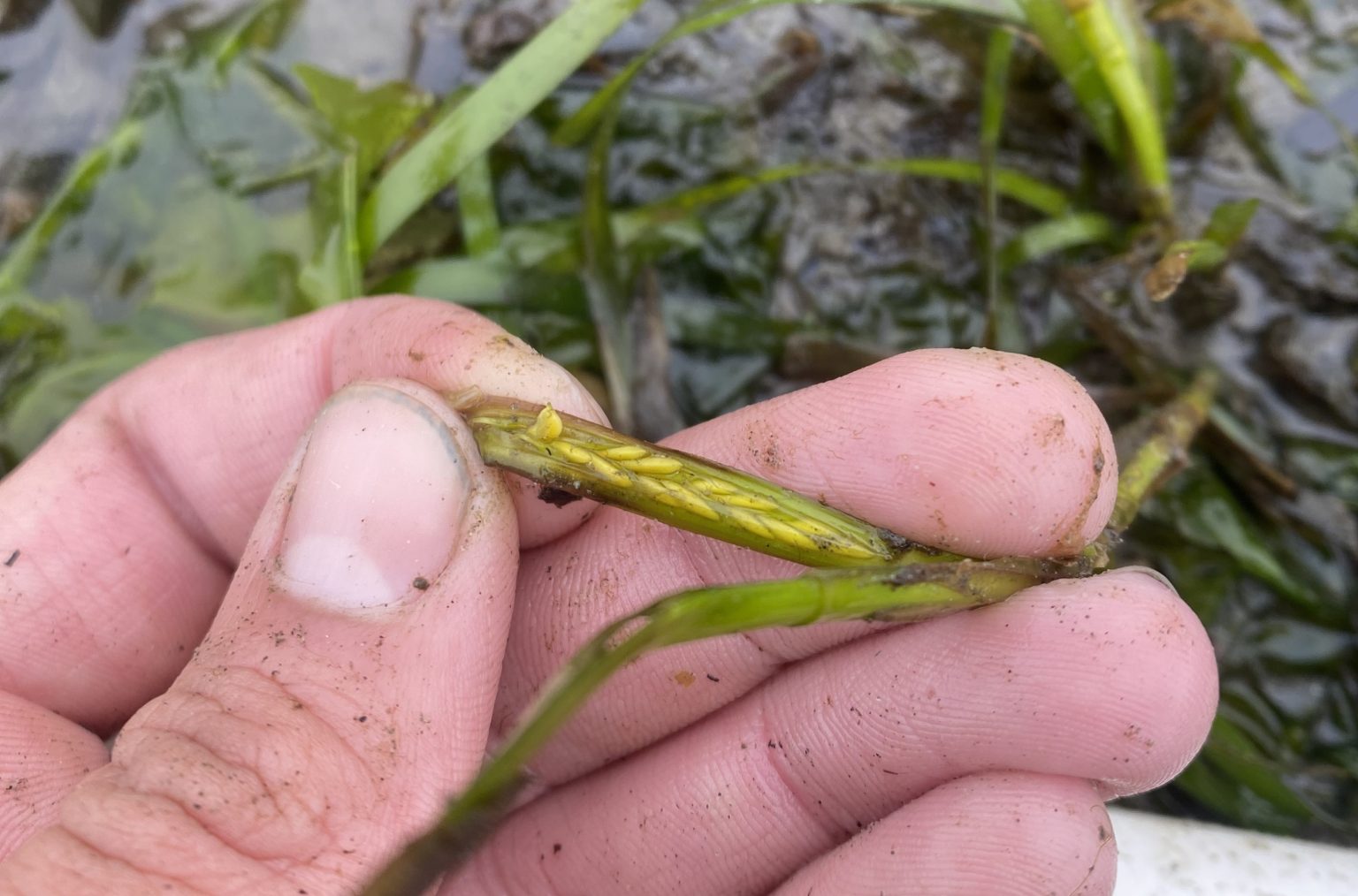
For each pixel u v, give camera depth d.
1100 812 0.15
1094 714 0.15
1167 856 0.17
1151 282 0.18
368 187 0.19
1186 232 0.20
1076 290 0.20
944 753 0.15
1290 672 0.19
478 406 0.15
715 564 0.16
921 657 0.15
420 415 0.15
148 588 0.17
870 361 0.19
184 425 0.17
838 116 0.20
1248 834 0.17
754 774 0.16
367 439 0.15
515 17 0.20
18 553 0.16
